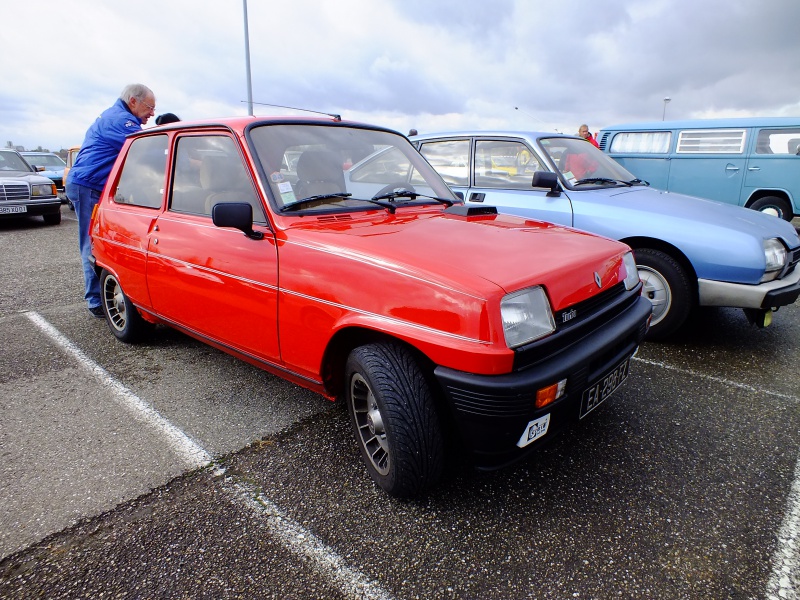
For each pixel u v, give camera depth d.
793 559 1.87
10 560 1.88
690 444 2.61
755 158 8.90
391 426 1.98
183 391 3.22
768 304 3.46
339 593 1.74
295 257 2.33
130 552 1.92
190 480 2.34
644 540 1.97
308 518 2.10
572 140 4.92
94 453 2.55
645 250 3.85
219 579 1.79
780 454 2.52
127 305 3.74
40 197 10.69
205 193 2.89
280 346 2.50
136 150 3.60
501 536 1.99
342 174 2.88
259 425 2.81
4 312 4.85
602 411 2.94
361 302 2.08
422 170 3.35
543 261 2.10
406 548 1.93
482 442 1.91
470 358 1.79
